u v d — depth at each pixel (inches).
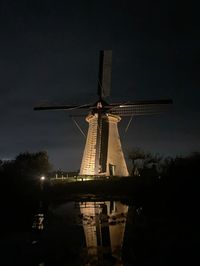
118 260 352.2
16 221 641.0
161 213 689.0
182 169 893.2
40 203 962.7
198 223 540.4
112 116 1771.7
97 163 1673.2
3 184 942.4
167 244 413.7
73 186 1405.0
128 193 1216.2
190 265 325.4
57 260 356.8
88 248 410.3
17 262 351.9
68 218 680.4
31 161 1374.3
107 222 618.5
